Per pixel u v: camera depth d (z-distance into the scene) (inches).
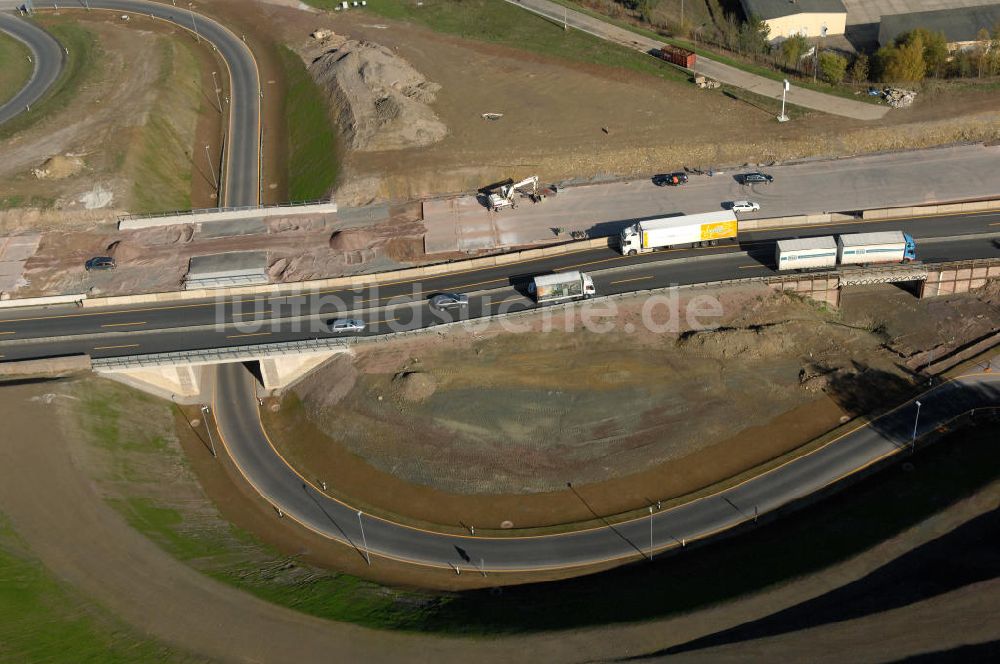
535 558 3189.0
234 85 6146.7
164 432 3762.3
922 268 4119.1
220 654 2755.9
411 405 3759.8
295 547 3284.9
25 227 4712.1
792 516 3250.5
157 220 4771.2
